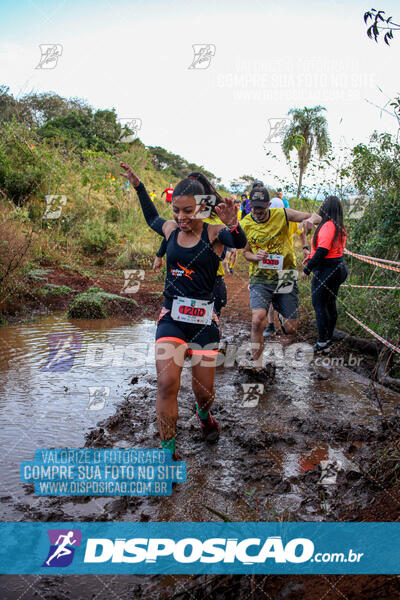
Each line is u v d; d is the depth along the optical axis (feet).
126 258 38.04
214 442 10.03
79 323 20.90
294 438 10.28
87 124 53.72
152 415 11.14
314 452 9.68
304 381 14.19
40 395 12.15
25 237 25.68
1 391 12.30
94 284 28.35
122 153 53.01
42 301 23.59
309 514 7.43
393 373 14.49
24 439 9.71
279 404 12.34
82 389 12.71
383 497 7.76
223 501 7.82
